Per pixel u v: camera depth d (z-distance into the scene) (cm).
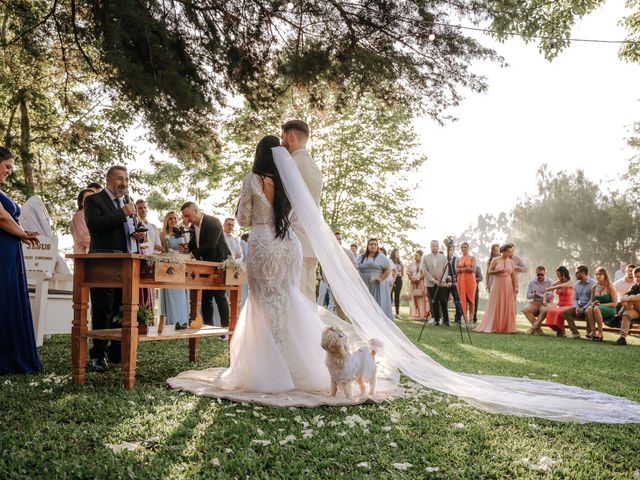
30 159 1420
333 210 2331
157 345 714
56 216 1717
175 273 472
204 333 514
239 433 318
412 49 809
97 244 524
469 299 1440
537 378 572
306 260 537
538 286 1278
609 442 337
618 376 608
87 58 782
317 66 803
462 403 425
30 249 701
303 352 452
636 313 1039
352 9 785
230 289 570
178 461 271
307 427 341
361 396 422
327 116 909
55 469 249
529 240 5322
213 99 815
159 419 339
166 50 716
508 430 355
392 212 2272
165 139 800
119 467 254
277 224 462
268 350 442
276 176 469
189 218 761
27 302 510
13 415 338
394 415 372
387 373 505
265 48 807
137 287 443
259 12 774
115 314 564
